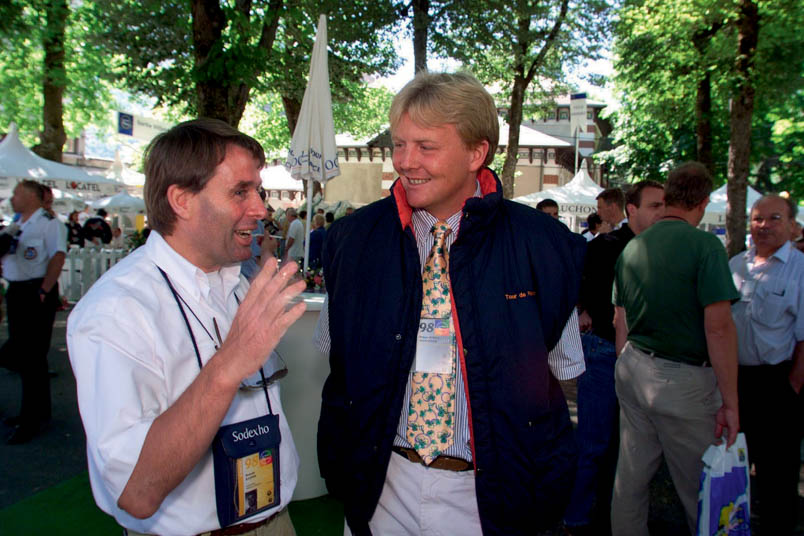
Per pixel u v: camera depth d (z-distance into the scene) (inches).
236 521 53.2
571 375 67.7
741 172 420.5
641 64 561.0
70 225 599.2
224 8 252.4
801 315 122.6
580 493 131.6
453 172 62.4
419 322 64.7
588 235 261.1
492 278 62.7
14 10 393.4
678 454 102.3
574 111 741.3
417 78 63.0
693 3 427.2
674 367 99.7
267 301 44.8
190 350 53.2
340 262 67.4
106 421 45.5
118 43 449.7
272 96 784.9
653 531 135.6
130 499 44.4
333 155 182.7
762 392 127.1
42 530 128.3
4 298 177.5
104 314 48.3
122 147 1362.0
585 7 577.6
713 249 95.2
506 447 61.6
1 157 510.6
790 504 125.4
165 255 54.9
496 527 62.5
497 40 530.6
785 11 404.5
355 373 64.7
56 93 572.4
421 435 65.6
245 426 55.0
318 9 430.6
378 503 68.4
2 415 197.6
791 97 561.9
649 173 981.8
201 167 53.1
